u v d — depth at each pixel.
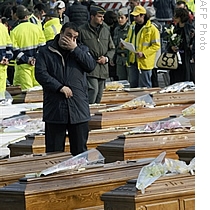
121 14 32.28
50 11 32.38
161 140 16.86
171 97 24.39
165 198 11.61
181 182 11.98
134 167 13.67
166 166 12.55
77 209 12.80
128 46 30.28
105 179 13.10
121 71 32.47
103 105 23.98
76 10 31.92
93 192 12.95
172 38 29.22
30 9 35.22
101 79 27.02
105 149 16.70
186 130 17.42
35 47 29.97
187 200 11.73
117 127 20.36
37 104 25.38
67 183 12.81
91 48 26.77
